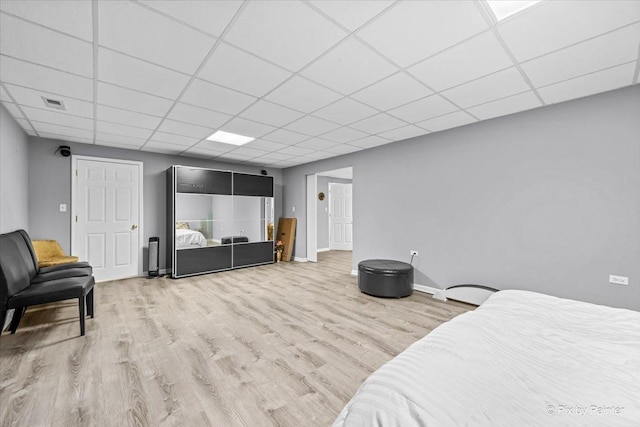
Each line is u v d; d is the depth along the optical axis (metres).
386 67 2.10
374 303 3.34
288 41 1.79
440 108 2.90
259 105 2.80
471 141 3.39
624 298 2.43
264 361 2.01
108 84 2.33
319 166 5.69
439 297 3.50
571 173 2.70
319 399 1.61
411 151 4.02
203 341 2.32
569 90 2.49
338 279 4.57
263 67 2.10
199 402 1.57
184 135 3.82
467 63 2.05
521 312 1.41
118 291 3.80
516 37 1.76
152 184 4.82
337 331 2.54
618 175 2.46
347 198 8.42
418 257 3.94
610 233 2.50
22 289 2.34
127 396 1.61
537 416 0.70
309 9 1.51
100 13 1.52
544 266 2.86
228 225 5.31
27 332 2.45
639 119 2.38
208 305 3.23
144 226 4.72
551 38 1.76
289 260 6.27
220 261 5.15
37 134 3.70
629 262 2.41
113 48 1.84
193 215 4.84
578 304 1.52
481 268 3.32
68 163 4.05
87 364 1.95
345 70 2.14
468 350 0.99
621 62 2.03
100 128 3.47
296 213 6.38
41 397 1.59
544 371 0.90
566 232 2.73
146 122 3.27
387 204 4.33
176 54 1.92
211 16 1.56
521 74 2.21
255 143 4.29
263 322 2.73
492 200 3.22
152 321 2.74
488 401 0.75
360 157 4.78
